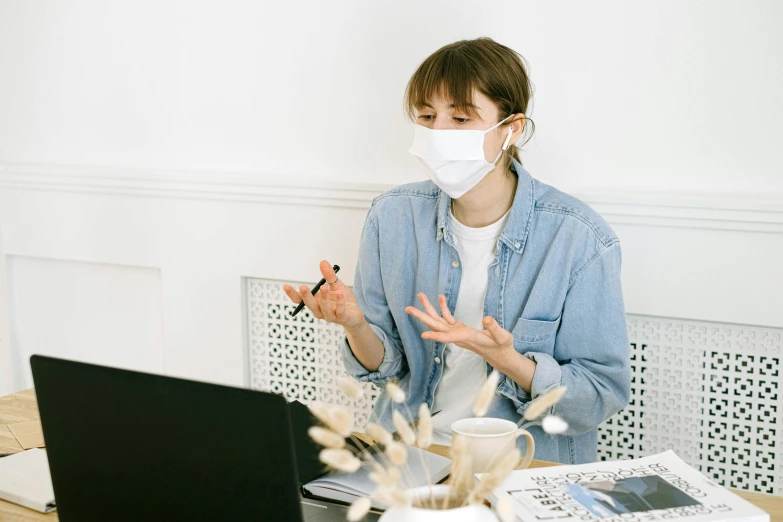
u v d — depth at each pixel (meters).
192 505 0.97
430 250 1.74
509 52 1.58
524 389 1.58
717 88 1.86
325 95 2.32
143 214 2.65
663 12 1.88
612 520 0.98
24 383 3.04
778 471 1.93
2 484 1.25
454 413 1.69
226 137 2.50
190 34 2.49
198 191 2.52
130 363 2.84
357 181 2.31
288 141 2.41
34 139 2.82
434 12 2.14
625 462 1.16
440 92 1.55
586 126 2.01
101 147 2.71
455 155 1.54
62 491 1.07
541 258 1.65
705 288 1.92
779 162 1.82
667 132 1.92
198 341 2.65
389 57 2.21
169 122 2.58
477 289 1.70
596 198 1.98
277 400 0.88
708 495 1.04
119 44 2.60
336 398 2.48
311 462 1.22
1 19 2.78
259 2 2.37
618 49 1.94
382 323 1.82
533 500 1.03
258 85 2.42
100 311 2.85
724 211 1.85
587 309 1.61
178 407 0.94
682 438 2.03
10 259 2.96
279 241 2.44
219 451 0.94
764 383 1.92
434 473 1.21
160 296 2.73
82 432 1.02
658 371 2.03
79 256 2.79
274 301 2.53
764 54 1.80
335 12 2.26
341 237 2.34
